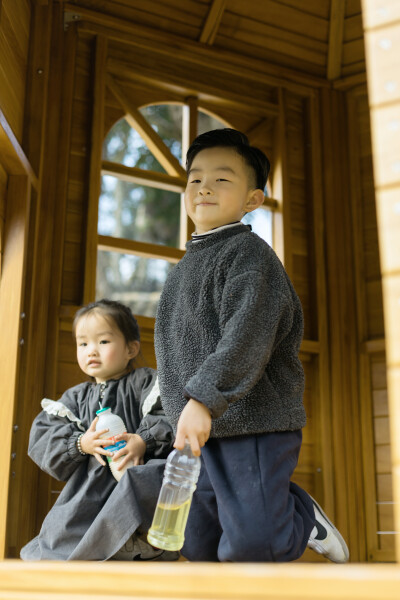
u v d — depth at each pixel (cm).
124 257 897
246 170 178
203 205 172
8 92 249
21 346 246
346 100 346
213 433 152
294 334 164
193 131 317
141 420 203
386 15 98
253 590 82
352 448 307
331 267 326
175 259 300
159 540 142
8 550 227
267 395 155
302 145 341
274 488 146
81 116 294
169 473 146
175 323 166
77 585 95
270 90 339
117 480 193
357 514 299
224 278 160
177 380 162
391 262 91
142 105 311
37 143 269
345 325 321
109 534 173
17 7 260
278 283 158
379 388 314
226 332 146
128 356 222
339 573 77
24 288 248
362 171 340
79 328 221
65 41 294
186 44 317
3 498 221
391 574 75
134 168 299
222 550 145
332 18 327
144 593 90
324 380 312
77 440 196
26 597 97
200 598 86
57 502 196
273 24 326
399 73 95
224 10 315
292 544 146
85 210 283
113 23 302
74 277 278
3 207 244
